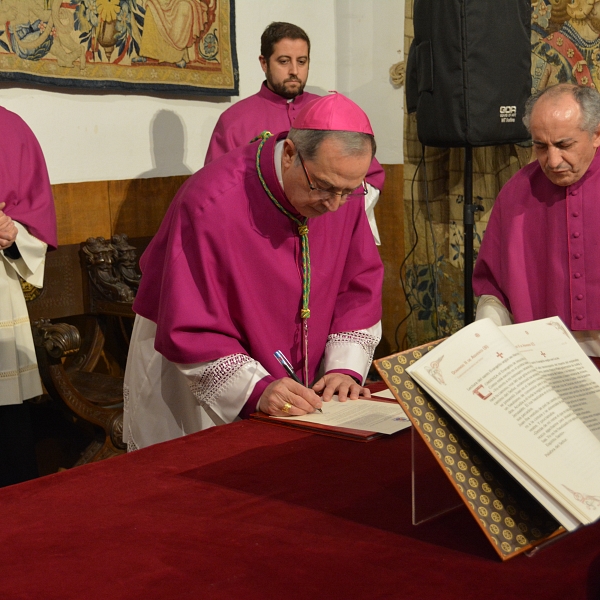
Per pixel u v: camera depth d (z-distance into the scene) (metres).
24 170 3.48
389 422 1.88
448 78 4.35
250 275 2.20
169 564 1.25
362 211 2.44
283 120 4.32
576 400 1.45
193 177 2.28
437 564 1.23
